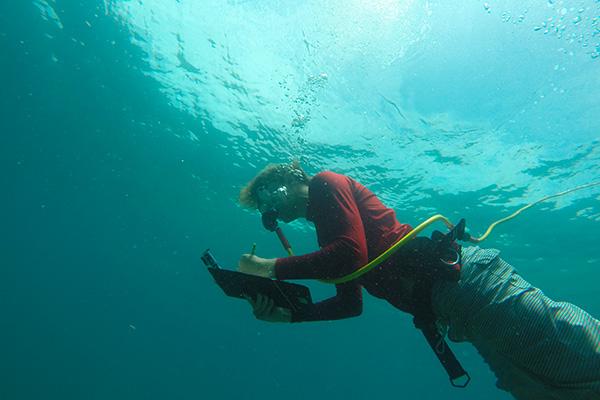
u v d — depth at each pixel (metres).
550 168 12.18
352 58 9.11
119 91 14.67
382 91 9.80
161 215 26.38
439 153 12.14
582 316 1.56
